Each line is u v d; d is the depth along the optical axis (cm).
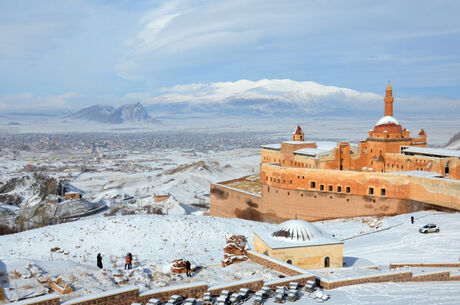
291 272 3656
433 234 6788
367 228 8038
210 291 3112
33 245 7575
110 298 2872
